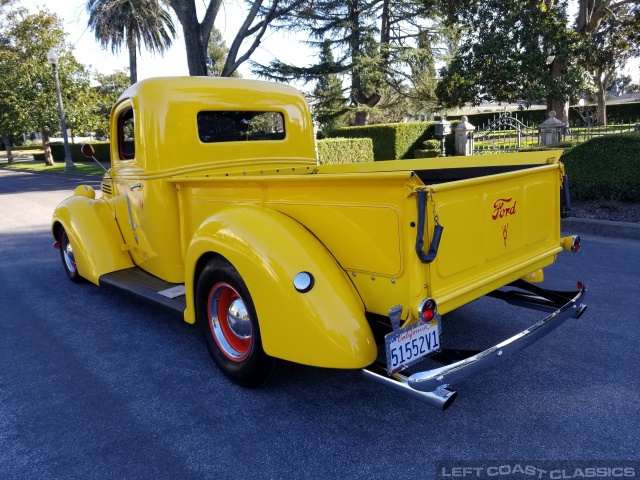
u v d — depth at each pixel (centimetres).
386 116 2600
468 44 1836
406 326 237
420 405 297
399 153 2030
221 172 423
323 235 279
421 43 2286
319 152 1634
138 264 466
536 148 1203
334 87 2359
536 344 368
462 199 260
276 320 270
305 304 259
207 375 346
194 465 249
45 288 571
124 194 451
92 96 3147
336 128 2380
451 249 257
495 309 442
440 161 420
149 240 418
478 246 276
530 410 285
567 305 310
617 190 783
